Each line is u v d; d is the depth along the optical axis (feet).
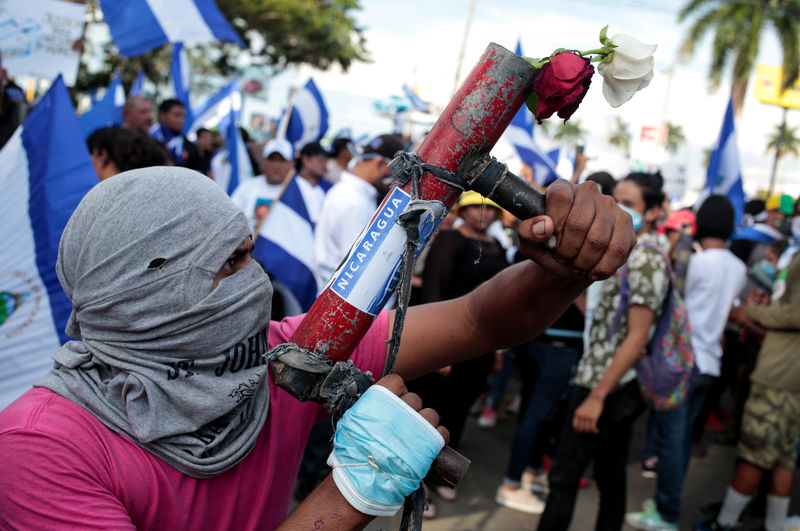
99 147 7.46
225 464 2.86
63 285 2.96
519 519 10.94
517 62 2.63
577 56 2.57
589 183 2.74
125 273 2.74
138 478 2.66
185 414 2.80
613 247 2.65
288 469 3.26
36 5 13.19
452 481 2.68
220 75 70.13
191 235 2.82
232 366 2.99
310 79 19.04
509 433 15.29
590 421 7.86
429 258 10.36
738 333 14.96
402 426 2.57
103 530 2.46
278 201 11.71
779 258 15.99
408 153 2.67
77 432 2.60
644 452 13.67
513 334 3.55
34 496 2.45
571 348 10.84
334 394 2.70
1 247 6.81
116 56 57.00
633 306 7.84
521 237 2.74
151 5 14.15
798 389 9.77
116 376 2.77
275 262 11.44
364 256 2.68
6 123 11.87
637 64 2.62
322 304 2.72
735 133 21.08
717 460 15.03
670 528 10.79
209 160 20.58
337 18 66.23
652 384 8.13
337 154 17.31
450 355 3.73
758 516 11.94
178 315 2.78
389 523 3.33
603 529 8.59
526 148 19.35
